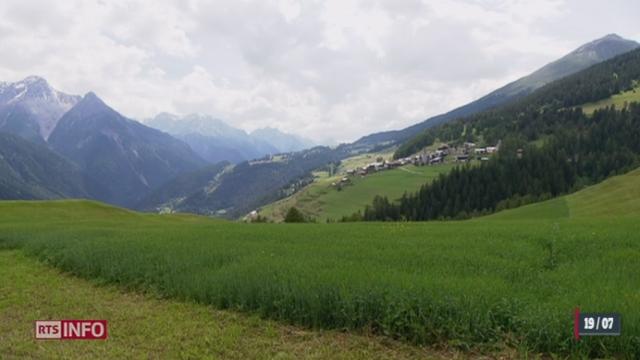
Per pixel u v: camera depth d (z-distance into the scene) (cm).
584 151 17738
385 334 1198
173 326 1338
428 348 1120
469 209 15150
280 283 1430
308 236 2891
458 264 1720
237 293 1491
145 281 1820
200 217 8375
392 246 2259
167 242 2591
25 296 1761
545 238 2420
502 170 16338
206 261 1950
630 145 17750
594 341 1004
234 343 1198
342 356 1095
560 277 1495
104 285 1933
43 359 1136
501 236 2648
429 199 16075
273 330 1276
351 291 1304
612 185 9200
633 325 989
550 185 15325
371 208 16538
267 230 3531
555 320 1042
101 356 1136
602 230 2698
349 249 2148
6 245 3259
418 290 1259
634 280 1434
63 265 2323
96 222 5497
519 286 1373
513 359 1024
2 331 1356
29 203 7444
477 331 1105
